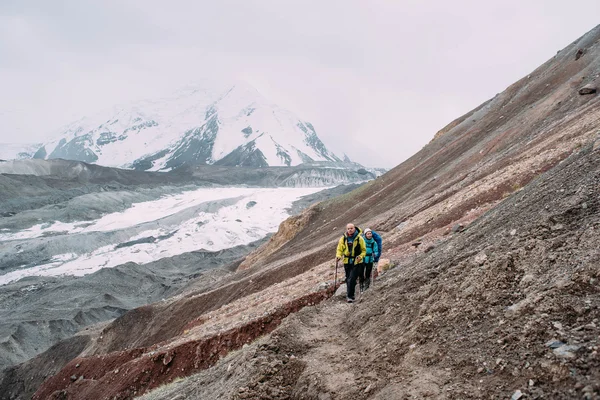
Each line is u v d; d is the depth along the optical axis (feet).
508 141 126.41
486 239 29.35
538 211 27.12
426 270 30.22
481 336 18.85
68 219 570.87
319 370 23.15
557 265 20.01
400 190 171.22
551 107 124.98
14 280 374.84
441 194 103.71
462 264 25.73
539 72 199.11
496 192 65.46
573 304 16.85
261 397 22.45
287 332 28.76
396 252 53.78
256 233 547.08
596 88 109.91
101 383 76.38
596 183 24.93
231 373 29.30
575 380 13.66
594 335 14.89
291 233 234.38
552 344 15.58
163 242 483.92
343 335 28.63
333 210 226.99
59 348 196.75
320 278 67.41
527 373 15.23
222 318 83.15
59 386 94.68
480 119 206.18
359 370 22.13
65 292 305.94
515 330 17.60
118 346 159.12
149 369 68.85
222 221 576.20
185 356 65.36
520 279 21.02
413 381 18.49
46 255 436.76
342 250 36.96
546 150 74.49
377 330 25.81
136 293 321.11
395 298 28.14
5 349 226.58
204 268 385.91
